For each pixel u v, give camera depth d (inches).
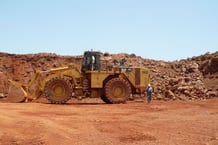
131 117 732.7
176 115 758.5
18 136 512.4
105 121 671.1
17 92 1090.7
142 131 557.6
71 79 1139.9
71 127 598.2
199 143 464.4
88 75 1152.8
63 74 1130.7
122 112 831.7
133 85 1184.2
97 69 1152.8
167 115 761.0
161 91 1466.5
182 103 1085.8
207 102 1114.1
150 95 1109.1
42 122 638.5
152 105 1023.0
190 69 1777.8
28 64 1641.2
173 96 1362.0
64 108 922.1
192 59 2025.1
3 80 1515.7
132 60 1785.2
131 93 1194.0
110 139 497.4
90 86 1142.3
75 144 467.5
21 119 674.2
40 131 551.8
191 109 876.0
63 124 629.3
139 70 1193.4
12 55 1664.6
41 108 902.4
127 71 1181.7
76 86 1143.0
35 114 770.2
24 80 1561.3
